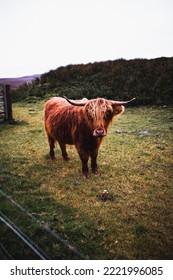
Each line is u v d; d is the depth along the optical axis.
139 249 3.13
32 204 4.07
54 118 5.44
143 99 13.10
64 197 4.34
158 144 7.33
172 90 13.17
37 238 3.25
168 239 3.31
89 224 3.58
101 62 18.50
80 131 4.71
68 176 5.14
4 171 5.29
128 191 4.59
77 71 18.03
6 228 3.40
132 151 6.73
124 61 17.47
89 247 3.15
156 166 5.75
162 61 15.74
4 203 4.07
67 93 15.38
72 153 6.54
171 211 3.96
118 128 9.27
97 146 4.91
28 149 6.83
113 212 3.91
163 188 4.72
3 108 10.34
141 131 8.80
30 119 10.77
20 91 18.17
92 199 4.29
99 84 15.58
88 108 4.25
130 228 3.53
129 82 14.65
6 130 8.95
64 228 3.44
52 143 6.00
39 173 5.27
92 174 5.24
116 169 5.55
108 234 3.39
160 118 10.48
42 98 15.73
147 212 3.93
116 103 4.43
